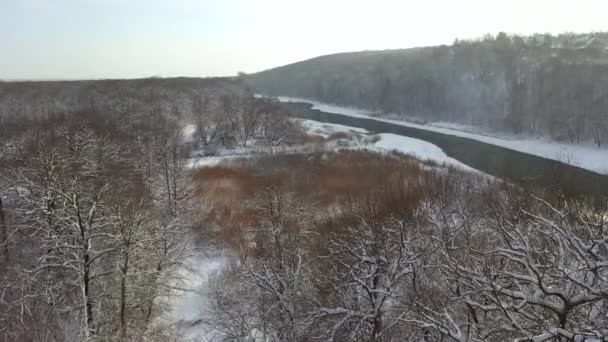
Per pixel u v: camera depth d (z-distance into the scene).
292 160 55.56
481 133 81.62
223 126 73.69
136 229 23.58
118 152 45.72
